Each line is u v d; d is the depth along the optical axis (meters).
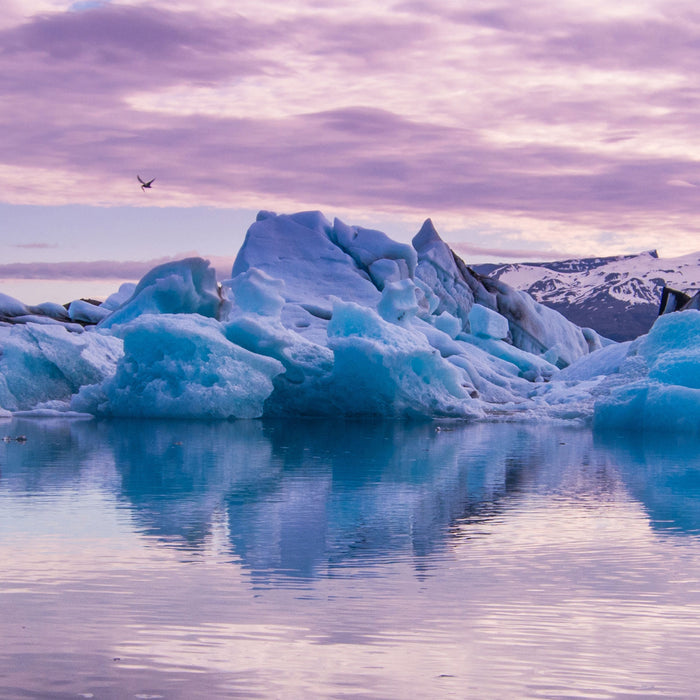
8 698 6.17
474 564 10.35
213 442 26.59
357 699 6.19
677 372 35.19
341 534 12.14
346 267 69.06
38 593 8.90
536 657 7.07
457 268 75.44
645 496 16.09
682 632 7.76
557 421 38.75
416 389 39.41
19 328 39.88
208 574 9.73
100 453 22.83
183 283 48.56
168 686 6.40
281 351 38.91
